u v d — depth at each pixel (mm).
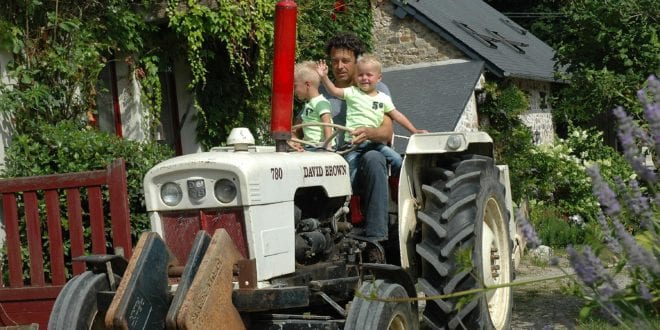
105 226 7418
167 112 10680
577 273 2822
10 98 7828
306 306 4867
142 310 4211
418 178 5953
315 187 5172
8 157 7633
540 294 8383
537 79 21578
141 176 7633
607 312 2855
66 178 6715
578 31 8945
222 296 4309
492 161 6172
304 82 6094
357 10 14219
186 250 4648
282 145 5184
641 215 2996
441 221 5535
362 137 5598
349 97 5992
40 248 6859
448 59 19859
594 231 3031
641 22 8602
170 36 10195
